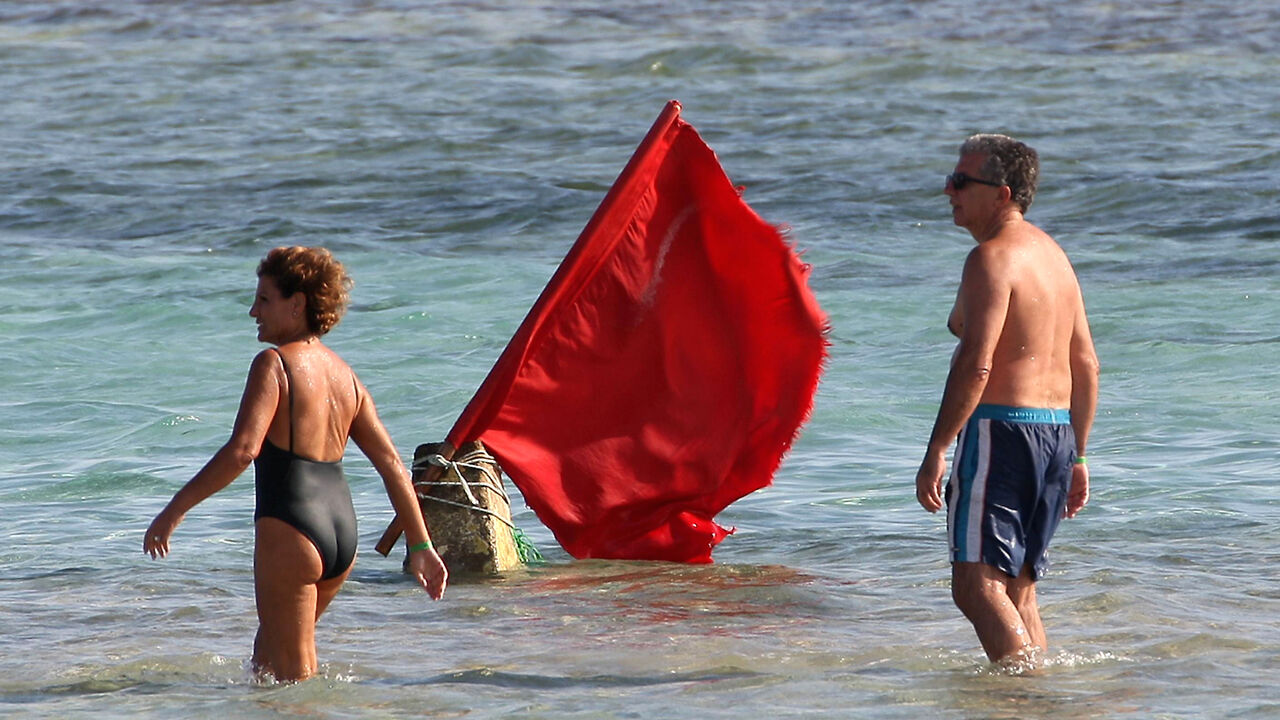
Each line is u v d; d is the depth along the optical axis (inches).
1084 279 2664.9
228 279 2787.9
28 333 2375.7
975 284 823.1
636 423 1272.1
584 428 1266.0
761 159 3966.5
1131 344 2191.2
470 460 1222.3
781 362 1278.3
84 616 1051.9
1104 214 3270.2
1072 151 3983.8
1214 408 1806.1
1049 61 5595.5
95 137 4483.3
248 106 4958.2
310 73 5575.8
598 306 1275.8
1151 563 1167.6
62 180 3818.9
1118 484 1455.5
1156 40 6038.4
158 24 6697.8
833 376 2027.6
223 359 2199.8
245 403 802.2
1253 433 1678.2
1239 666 876.0
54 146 4325.8
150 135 4493.1
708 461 1264.8
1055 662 875.4
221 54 5999.0
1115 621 991.0
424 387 1984.5
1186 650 911.7
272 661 850.1
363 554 1278.3
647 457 1261.1
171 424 1797.5
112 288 2716.5
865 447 1662.2
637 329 1282.0
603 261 1275.8
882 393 1931.6
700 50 5797.2
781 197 3494.1
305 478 823.1
